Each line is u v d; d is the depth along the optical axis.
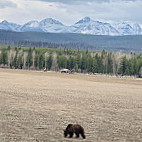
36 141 41.75
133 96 116.88
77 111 70.69
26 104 78.12
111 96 111.88
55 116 62.38
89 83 187.75
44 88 132.50
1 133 45.47
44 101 86.25
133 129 52.81
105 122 58.38
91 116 64.62
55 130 49.06
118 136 47.09
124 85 186.25
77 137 44.50
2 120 55.41
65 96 103.00
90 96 107.38
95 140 43.62
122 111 73.88
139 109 78.69
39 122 55.22
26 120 56.50
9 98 89.38
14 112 64.75
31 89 124.06
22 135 44.88
